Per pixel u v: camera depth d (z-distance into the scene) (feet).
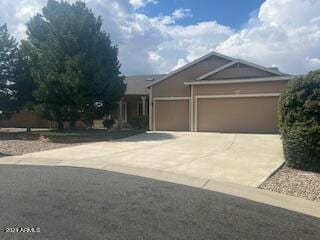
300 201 24.07
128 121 91.86
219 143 54.19
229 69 76.28
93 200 22.48
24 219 18.51
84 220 18.63
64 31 69.51
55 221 18.34
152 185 27.40
